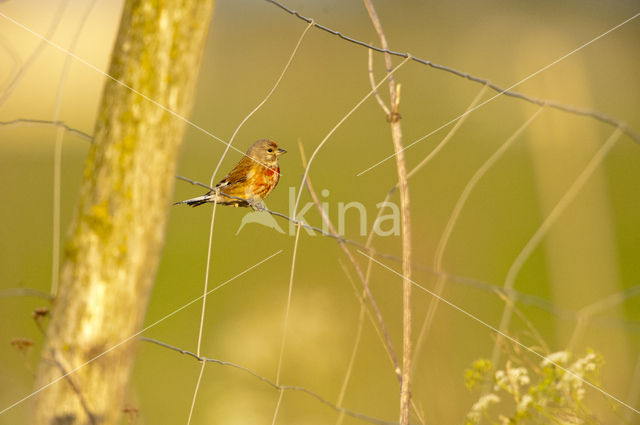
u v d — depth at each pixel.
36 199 17.39
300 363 8.23
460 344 9.86
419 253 10.41
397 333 9.31
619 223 17.05
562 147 14.27
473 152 19.25
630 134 7.42
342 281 10.47
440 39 28.59
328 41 26.48
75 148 21.67
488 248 14.53
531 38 27.28
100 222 3.53
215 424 8.09
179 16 3.60
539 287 13.67
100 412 3.53
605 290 11.99
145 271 3.62
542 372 6.12
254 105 21.31
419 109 21.16
